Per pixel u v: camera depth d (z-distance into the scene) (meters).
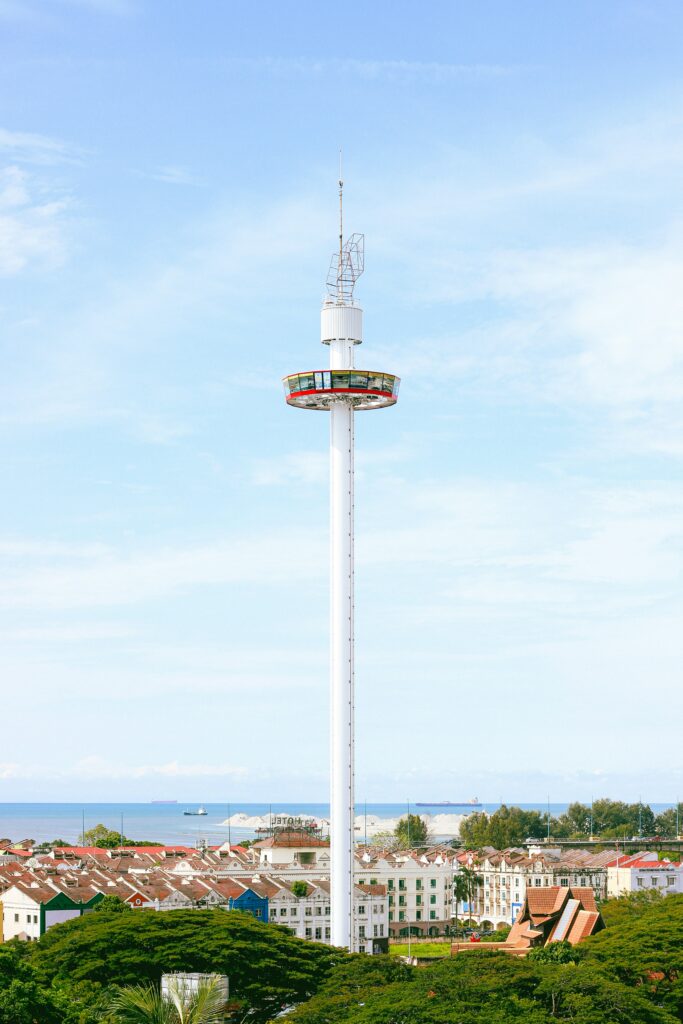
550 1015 128.88
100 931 154.00
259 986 149.88
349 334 197.12
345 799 188.50
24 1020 103.19
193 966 149.50
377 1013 128.50
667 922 165.75
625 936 163.12
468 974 137.75
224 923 159.00
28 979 110.25
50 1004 105.62
